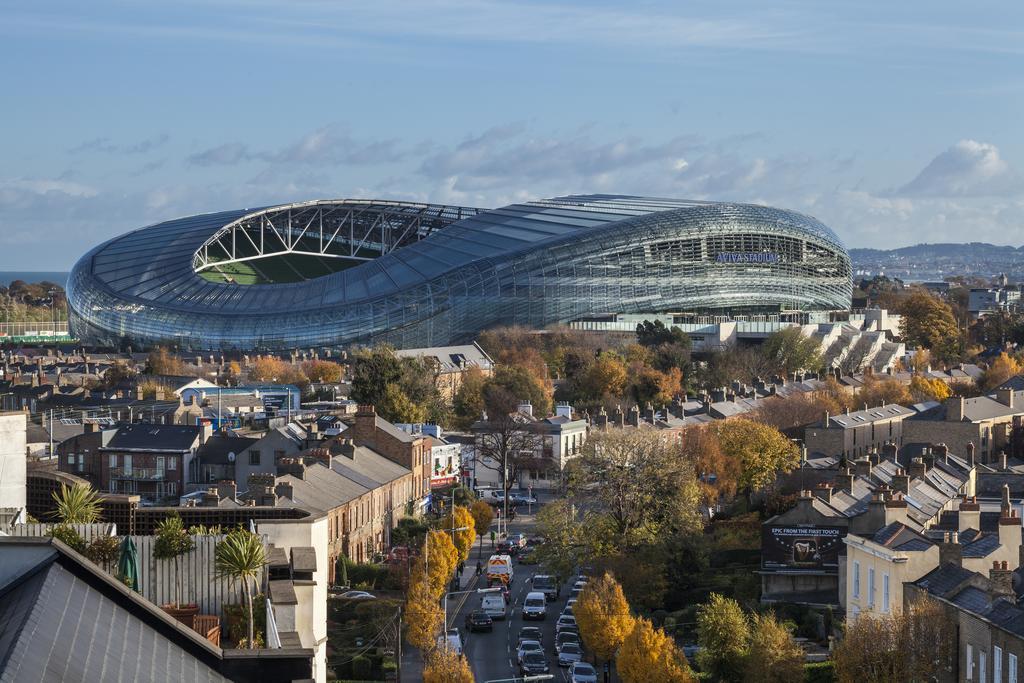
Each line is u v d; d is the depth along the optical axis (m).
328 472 183.75
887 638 117.38
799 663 127.44
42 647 35.41
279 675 44.25
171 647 43.19
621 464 185.62
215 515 65.00
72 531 56.78
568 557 180.88
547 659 148.62
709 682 133.12
